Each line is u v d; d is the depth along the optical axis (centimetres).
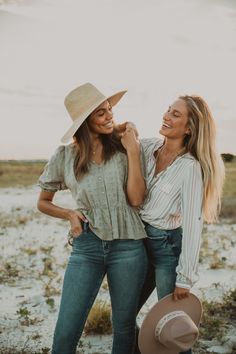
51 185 394
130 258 372
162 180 376
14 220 1359
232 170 3070
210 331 515
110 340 505
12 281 718
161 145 399
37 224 1295
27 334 520
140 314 586
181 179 372
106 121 374
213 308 574
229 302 587
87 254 371
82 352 477
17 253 918
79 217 376
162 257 385
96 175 372
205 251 920
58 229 1218
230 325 535
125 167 379
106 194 371
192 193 369
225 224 1273
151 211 381
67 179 382
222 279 736
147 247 393
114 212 371
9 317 568
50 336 516
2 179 3152
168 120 381
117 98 404
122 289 374
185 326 369
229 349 480
